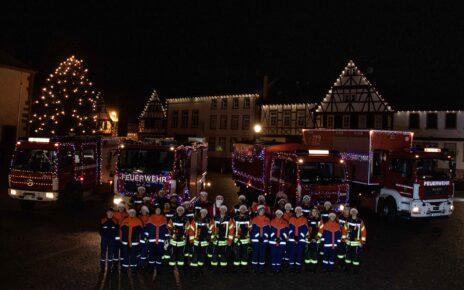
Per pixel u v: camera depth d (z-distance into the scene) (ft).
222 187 96.94
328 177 53.88
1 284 29.43
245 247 34.96
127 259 33.27
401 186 58.18
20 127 111.86
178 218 33.94
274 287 31.42
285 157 56.90
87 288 29.48
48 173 55.52
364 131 68.39
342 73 142.51
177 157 49.08
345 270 36.04
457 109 131.85
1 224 47.93
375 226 57.77
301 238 35.06
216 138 179.42
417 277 35.17
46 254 37.14
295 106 155.53
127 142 50.90
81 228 47.65
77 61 132.57
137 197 41.04
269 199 61.57
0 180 86.99
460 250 44.98
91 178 63.93
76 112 132.36
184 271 34.32
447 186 57.47
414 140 138.72
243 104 170.71
